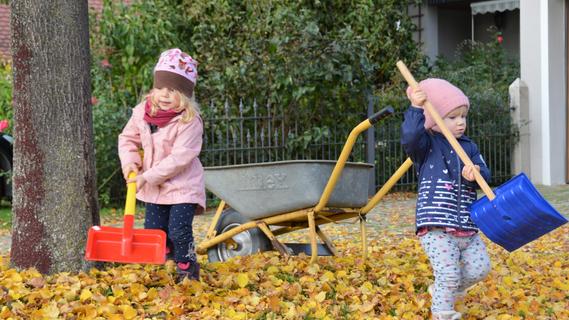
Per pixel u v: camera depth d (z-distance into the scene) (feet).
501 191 14.71
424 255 23.90
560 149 47.80
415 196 43.29
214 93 40.57
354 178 21.09
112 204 39.83
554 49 47.26
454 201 15.37
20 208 18.84
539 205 14.37
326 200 20.31
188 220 17.75
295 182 20.57
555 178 47.60
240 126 39.11
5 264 20.42
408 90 15.83
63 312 15.96
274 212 21.13
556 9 47.16
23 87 18.63
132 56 40.09
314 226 20.76
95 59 40.60
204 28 41.11
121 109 39.01
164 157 17.74
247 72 39.91
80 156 18.95
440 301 15.46
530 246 27.58
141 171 18.21
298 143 40.22
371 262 22.48
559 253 26.30
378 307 17.46
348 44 40.19
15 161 18.92
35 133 18.65
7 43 56.75
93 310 15.99
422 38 67.77
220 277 19.25
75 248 18.89
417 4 53.26
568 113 47.88
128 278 18.40
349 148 19.07
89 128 19.21
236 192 21.33
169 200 17.66
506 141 48.16
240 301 17.37
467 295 18.74
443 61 62.03
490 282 20.22
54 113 18.67
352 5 45.91
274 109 40.24
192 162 17.98
